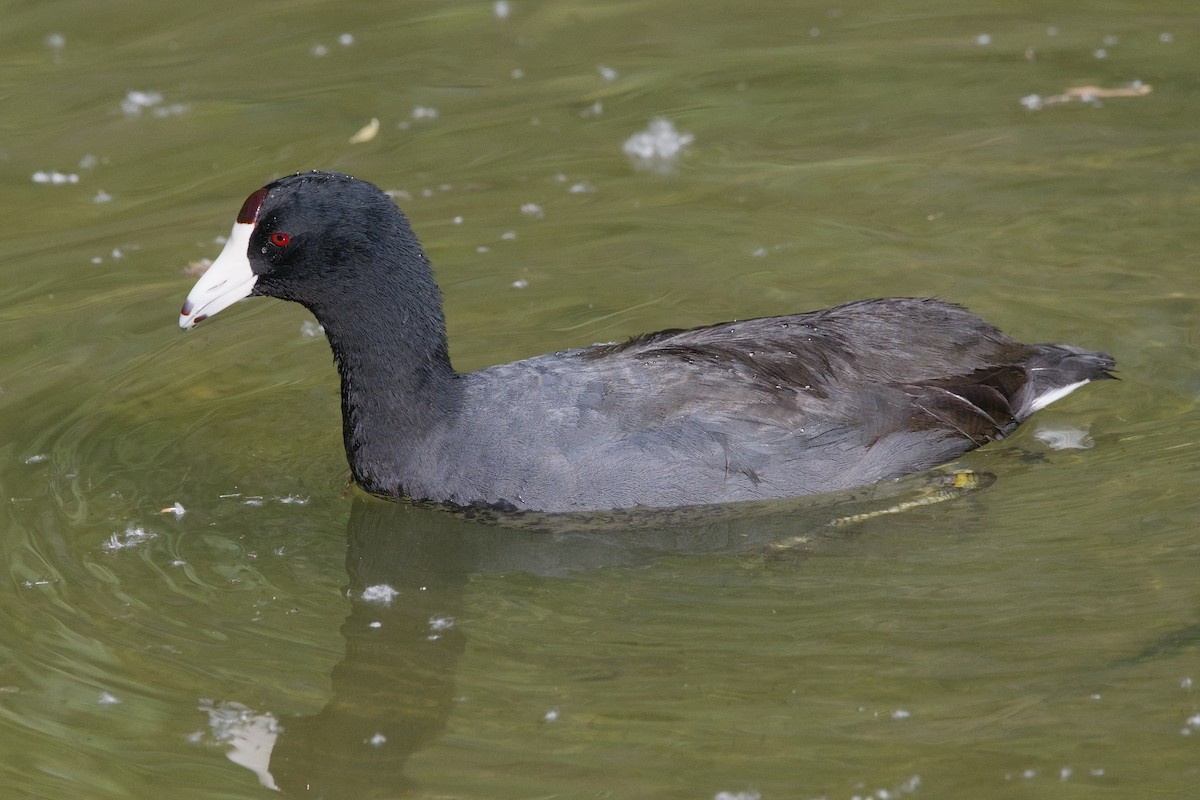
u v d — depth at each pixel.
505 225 15.41
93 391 12.80
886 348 11.26
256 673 9.26
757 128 17.27
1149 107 16.95
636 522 10.80
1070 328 12.91
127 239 15.23
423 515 11.18
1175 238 14.33
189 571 10.39
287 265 10.88
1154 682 8.67
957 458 11.26
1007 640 9.16
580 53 19.22
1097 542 10.13
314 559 10.61
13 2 19.83
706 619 9.69
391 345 10.98
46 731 8.70
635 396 10.84
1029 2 20.12
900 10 20.17
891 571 10.08
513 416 10.92
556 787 8.16
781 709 8.69
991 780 8.02
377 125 17.34
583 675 9.15
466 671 9.24
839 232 14.93
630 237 15.11
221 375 13.19
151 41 19.16
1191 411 11.65
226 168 16.48
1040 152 16.17
